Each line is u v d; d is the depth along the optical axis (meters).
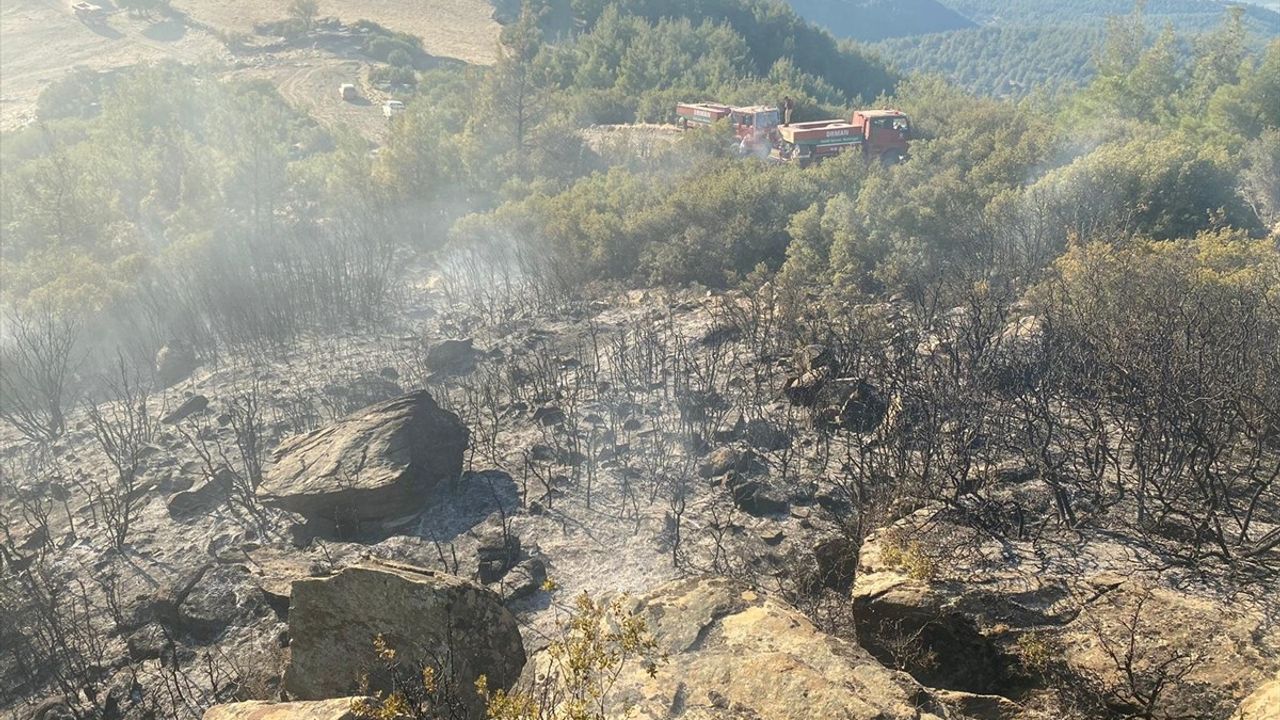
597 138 48.41
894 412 11.11
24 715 8.36
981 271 18.06
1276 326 10.87
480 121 43.19
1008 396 11.17
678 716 5.67
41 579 10.46
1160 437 9.09
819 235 21.89
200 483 12.05
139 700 8.26
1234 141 30.09
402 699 5.71
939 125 41.41
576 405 13.74
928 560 7.56
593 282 22.62
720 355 15.47
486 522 10.55
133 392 17.09
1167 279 13.02
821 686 5.71
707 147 38.31
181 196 33.88
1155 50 39.59
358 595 7.09
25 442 15.23
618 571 9.48
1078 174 20.38
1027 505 8.73
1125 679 6.27
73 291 20.89
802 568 9.05
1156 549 7.65
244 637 8.84
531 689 6.14
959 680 7.03
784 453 11.20
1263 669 6.04
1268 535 7.41
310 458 11.07
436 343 17.58
